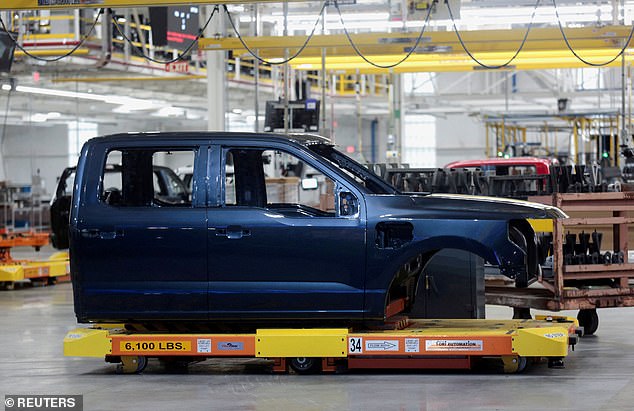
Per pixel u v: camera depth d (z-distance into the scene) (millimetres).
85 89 33562
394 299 8875
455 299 9609
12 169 48969
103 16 21906
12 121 40656
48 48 22047
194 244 8125
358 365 8211
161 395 7430
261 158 8922
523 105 41562
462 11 18672
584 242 10422
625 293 10227
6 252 21875
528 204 8125
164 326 8688
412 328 8602
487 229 7848
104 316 8234
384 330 8375
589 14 19406
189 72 27703
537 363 8773
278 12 20453
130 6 13977
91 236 8211
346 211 8180
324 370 8273
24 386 7945
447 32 19203
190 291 8125
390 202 8039
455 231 7879
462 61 23188
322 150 8805
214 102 21203
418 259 8727
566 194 10266
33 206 28828
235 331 8625
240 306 8086
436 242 7906
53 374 8578
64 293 17703
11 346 10586
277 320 8227
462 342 8031
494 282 11258
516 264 7840
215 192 8203
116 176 34688
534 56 22781
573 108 43906
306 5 20391
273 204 8953
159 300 8164
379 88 37156
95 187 8305
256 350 8172
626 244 10391
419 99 38625
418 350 8039
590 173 13680
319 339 8086
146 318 8188
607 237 11773
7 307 15094
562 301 9984
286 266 8047
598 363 8711
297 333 8133
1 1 14086
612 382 7699
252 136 8336
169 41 18109
